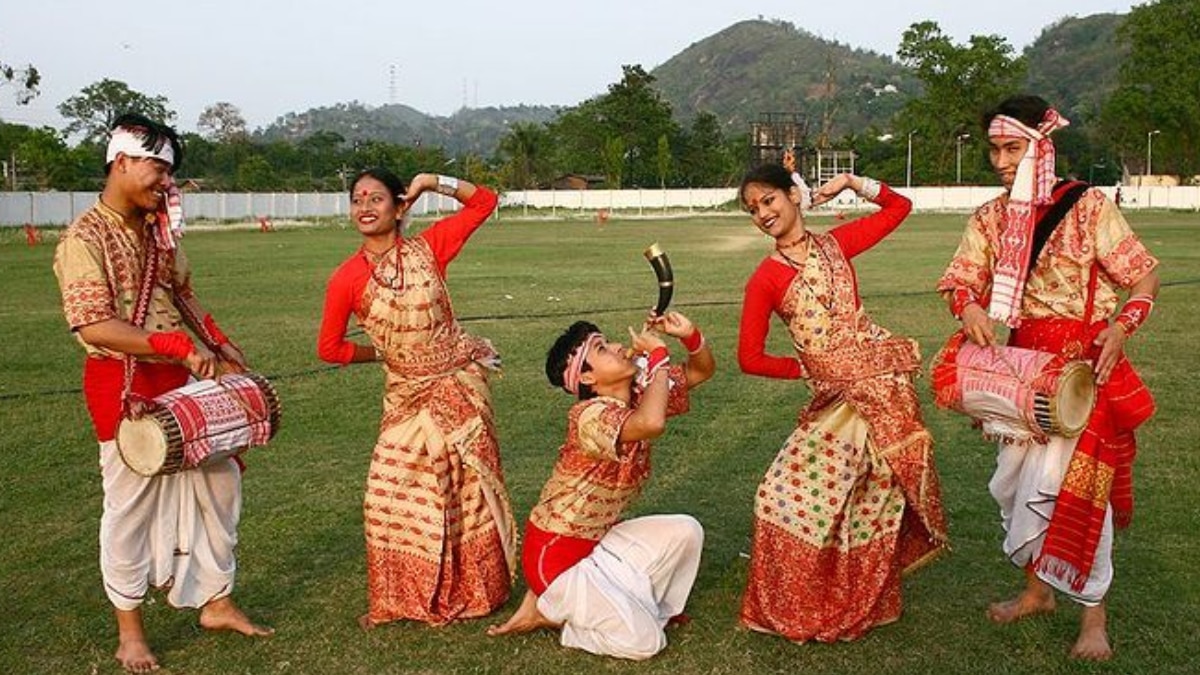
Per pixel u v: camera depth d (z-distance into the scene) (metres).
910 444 4.68
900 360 4.77
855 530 4.75
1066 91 193.75
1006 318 4.68
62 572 5.62
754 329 4.88
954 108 80.31
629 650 4.54
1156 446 7.66
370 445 8.05
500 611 5.09
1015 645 4.68
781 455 4.89
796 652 4.64
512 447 7.95
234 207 56.12
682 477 7.18
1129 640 4.69
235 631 4.91
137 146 4.49
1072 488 4.52
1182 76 77.12
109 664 4.62
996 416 4.65
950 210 68.62
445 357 5.01
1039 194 4.66
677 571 4.84
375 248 5.01
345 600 5.27
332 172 83.06
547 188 87.25
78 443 8.16
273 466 7.50
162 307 4.74
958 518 6.30
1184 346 11.75
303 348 12.29
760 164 4.86
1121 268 4.58
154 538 4.66
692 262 25.12
